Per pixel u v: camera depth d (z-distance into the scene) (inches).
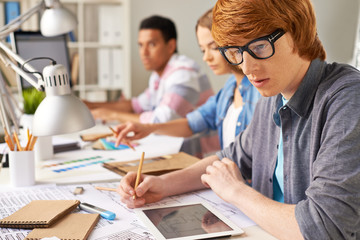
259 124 45.5
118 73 134.5
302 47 33.0
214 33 33.9
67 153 60.6
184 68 94.0
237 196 36.0
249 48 32.1
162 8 143.6
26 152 43.9
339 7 108.7
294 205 32.4
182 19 144.6
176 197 41.6
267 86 33.6
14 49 80.0
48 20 56.9
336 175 29.8
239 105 67.9
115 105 109.8
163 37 103.3
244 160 48.0
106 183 45.8
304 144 37.0
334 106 32.2
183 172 43.9
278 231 31.4
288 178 38.8
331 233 29.1
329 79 34.7
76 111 36.3
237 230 33.0
